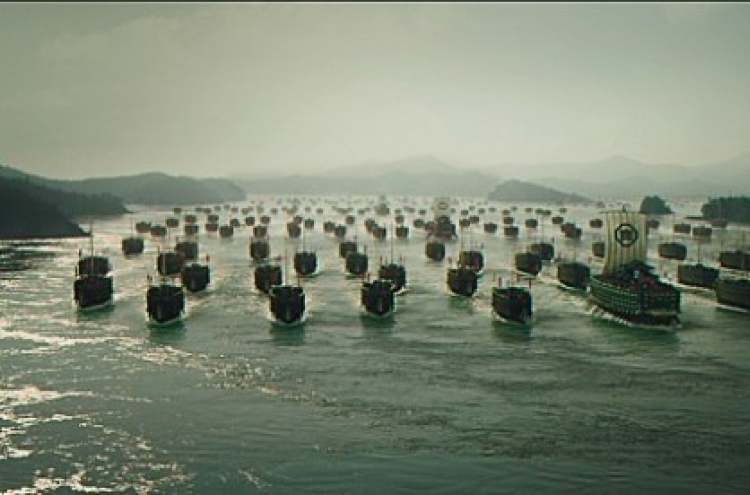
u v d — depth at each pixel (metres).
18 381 76.94
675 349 90.81
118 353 88.38
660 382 76.56
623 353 88.75
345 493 52.47
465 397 71.81
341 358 86.19
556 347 91.62
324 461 57.50
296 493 52.50
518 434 62.53
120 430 63.62
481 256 166.62
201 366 82.75
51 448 59.88
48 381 76.94
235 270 168.62
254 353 88.50
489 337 97.12
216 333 99.38
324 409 68.62
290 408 68.88
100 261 158.25
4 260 184.62
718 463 56.84
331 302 123.56
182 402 70.62
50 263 178.38
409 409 68.56
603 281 117.62
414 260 190.00
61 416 66.81
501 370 81.00
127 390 74.06
